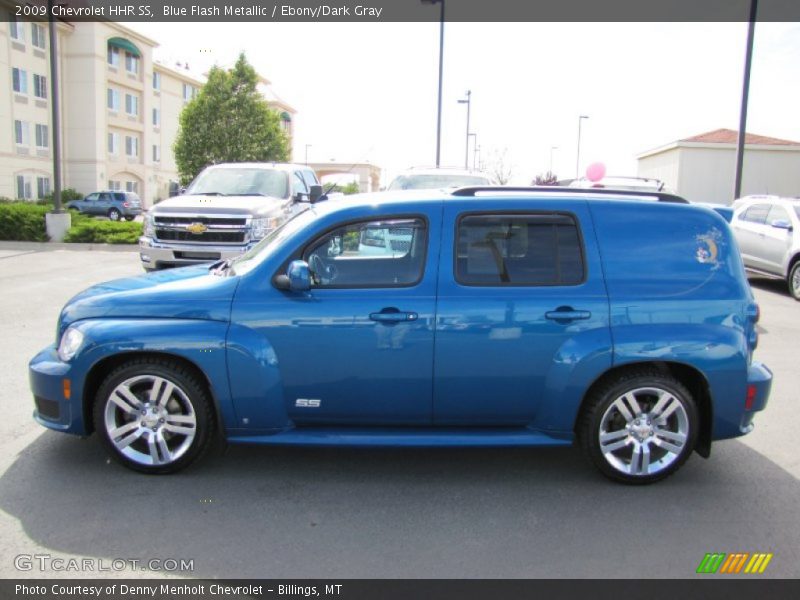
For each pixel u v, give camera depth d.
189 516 3.87
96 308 4.36
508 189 4.57
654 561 3.50
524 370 4.27
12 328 8.47
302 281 4.13
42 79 45.19
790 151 32.34
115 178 51.03
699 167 32.47
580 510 4.05
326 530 3.75
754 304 4.42
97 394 4.32
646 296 4.31
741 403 4.34
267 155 46.44
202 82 63.62
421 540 3.67
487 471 4.62
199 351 4.18
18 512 3.86
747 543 3.70
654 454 4.42
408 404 4.32
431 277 4.29
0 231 19.67
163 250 10.52
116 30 49.31
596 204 4.44
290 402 4.30
